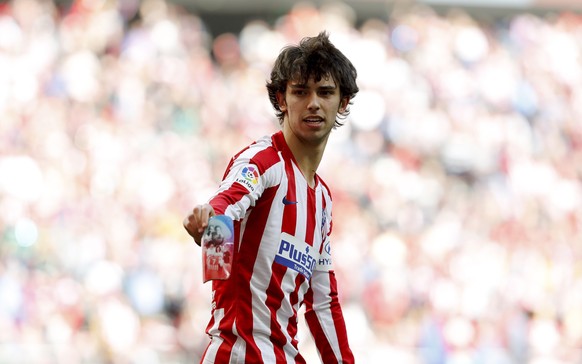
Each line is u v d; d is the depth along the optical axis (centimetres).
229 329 1012
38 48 4419
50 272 3725
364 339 3784
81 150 4138
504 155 4703
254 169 995
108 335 3509
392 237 4178
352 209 4288
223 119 4441
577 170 4781
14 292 3581
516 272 4259
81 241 3806
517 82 4928
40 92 4297
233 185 967
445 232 4284
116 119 4294
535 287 4241
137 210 3981
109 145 4166
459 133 4697
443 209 4428
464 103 4794
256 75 4616
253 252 1014
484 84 4881
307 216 1055
